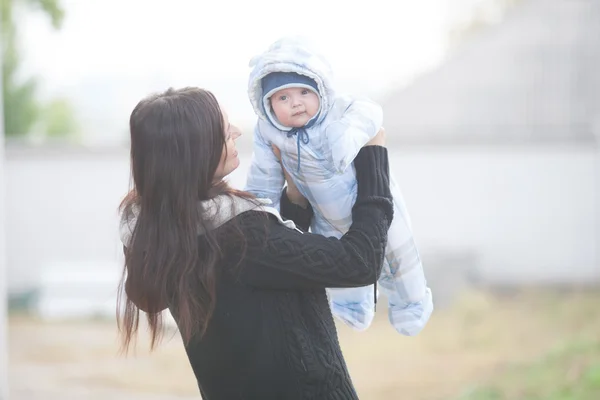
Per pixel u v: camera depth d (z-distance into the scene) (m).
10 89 20.69
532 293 14.49
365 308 3.29
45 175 15.30
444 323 12.97
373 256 2.64
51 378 10.29
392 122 16.83
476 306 13.27
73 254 15.35
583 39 16.44
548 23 16.50
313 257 2.59
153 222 2.60
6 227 15.24
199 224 2.57
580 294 14.21
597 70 16.38
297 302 2.68
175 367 10.77
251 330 2.64
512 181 15.16
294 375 2.63
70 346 12.08
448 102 16.72
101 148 15.31
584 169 15.02
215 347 2.70
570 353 10.44
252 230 2.59
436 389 9.62
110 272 14.94
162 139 2.57
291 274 2.60
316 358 2.64
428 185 15.24
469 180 15.21
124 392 9.64
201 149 2.59
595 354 10.20
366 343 12.13
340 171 2.76
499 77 16.62
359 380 10.18
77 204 15.34
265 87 2.89
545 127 16.48
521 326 12.34
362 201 2.73
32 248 15.30
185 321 2.57
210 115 2.62
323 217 3.06
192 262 2.55
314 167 2.91
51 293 14.53
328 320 2.75
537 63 16.53
